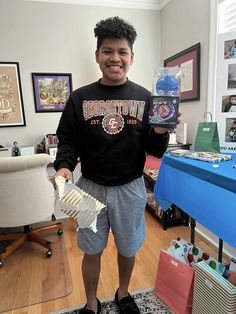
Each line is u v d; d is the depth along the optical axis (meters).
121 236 1.21
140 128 1.12
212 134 1.72
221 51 1.64
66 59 2.79
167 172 1.60
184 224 2.50
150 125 1.07
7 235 2.14
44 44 2.71
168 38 2.82
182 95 2.56
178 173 1.47
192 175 1.33
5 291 1.63
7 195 1.75
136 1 2.86
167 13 2.80
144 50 3.00
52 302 1.53
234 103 1.64
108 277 1.73
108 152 1.11
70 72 2.82
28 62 2.70
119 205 1.16
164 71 1.04
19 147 2.62
